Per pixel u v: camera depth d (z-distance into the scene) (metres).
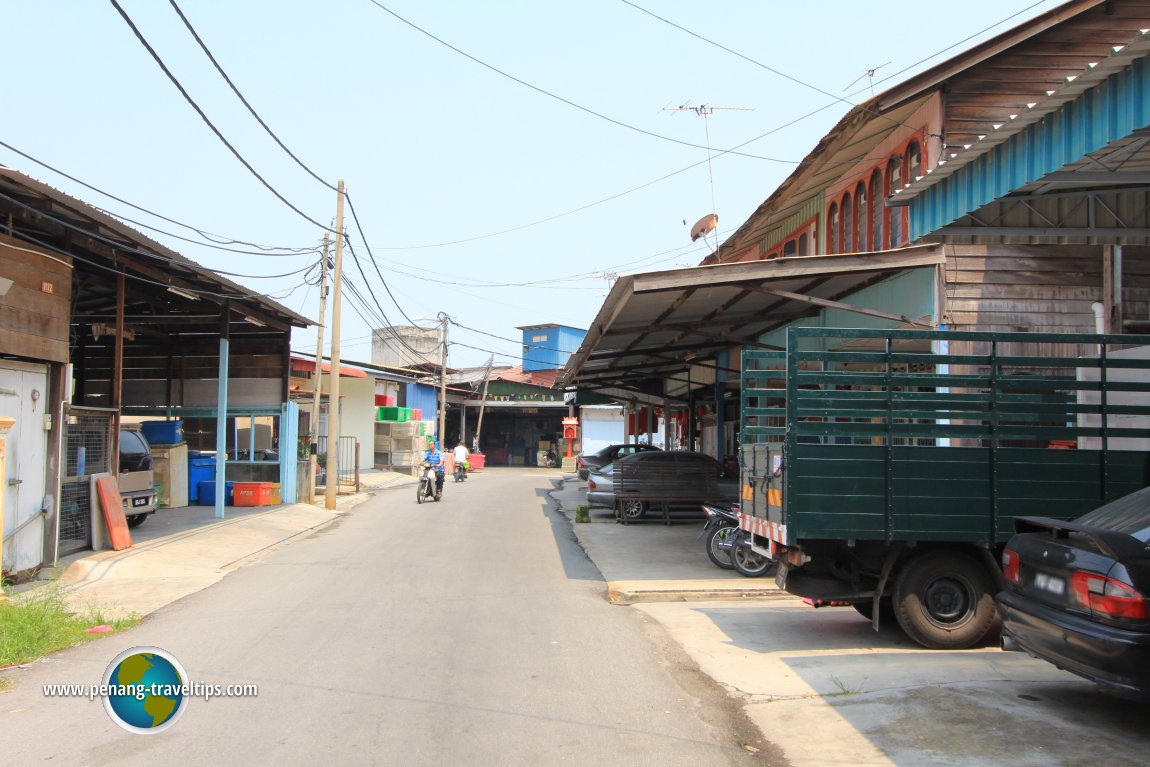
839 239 16.89
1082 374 9.11
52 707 5.87
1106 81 7.01
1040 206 10.64
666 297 13.25
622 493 18.06
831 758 4.99
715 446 26.05
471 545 15.09
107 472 13.60
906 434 7.70
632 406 37.00
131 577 11.44
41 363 11.37
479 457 47.62
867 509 7.53
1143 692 4.77
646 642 8.05
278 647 7.61
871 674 6.75
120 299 13.87
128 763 4.80
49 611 8.58
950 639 7.72
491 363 49.94
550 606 9.70
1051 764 4.71
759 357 9.20
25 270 10.80
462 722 5.57
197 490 21.16
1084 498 7.68
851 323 14.60
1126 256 11.66
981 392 8.27
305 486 23.09
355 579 11.44
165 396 20.95
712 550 12.58
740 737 5.45
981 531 7.61
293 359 28.98
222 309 17.47
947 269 11.69
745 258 24.55
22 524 10.89
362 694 6.16
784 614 9.51
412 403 44.78
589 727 5.54
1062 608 5.38
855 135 14.27
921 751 4.99
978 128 12.50
